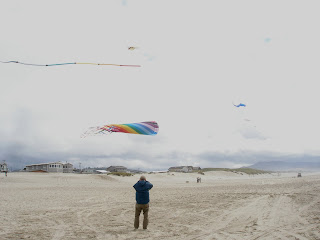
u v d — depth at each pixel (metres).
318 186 30.58
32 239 8.13
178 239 8.09
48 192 25.75
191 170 153.00
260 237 8.12
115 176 69.12
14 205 15.91
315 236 8.10
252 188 30.52
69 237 8.39
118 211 14.05
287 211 13.20
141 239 8.12
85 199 19.97
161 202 17.70
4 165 92.75
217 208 14.79
